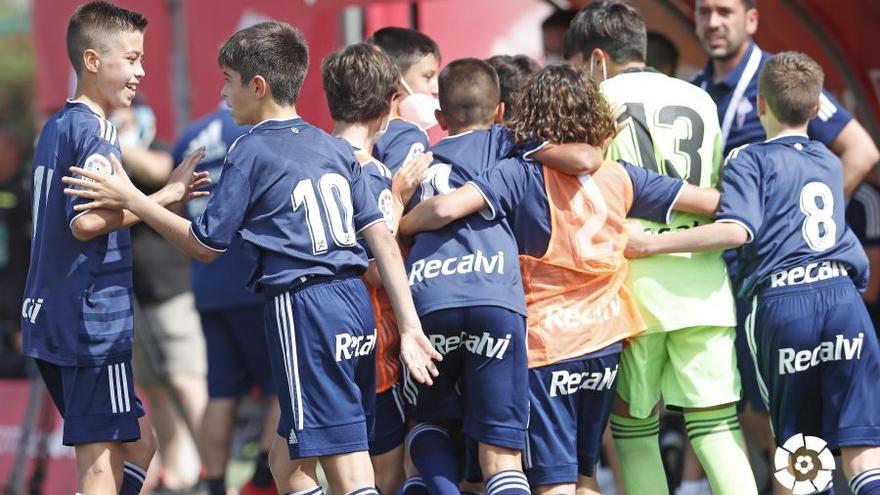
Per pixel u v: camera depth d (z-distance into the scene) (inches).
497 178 670.5
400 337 656.4
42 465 1111.0
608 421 730.8
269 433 948.0
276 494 955.3
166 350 1098.7
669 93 707.4
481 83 708.0
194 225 625.0
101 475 649.0
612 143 699.4
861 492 689.0
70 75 1252.5
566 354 668.1
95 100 659.4
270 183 627.8
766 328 701.3
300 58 653.3
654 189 679.1
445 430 700.0
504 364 659.4
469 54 1177.4
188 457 1184.2
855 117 1032.2
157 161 1050.7
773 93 710.5
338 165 642.8
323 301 627.2
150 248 1083.9
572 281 672.4
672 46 936.3
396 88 704.4
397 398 714.8
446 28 1166.3
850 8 990.4
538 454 669.9
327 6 1067.3
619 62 729.6
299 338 625.9
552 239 669.3
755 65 817.5
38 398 1120.8
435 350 662.5
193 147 989.8
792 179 699.4
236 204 624.1
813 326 692.1
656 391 705.0
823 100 794.8
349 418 630.5
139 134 1120.2
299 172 630.5
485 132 701.9
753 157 700.7
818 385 705.6
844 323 691.4
